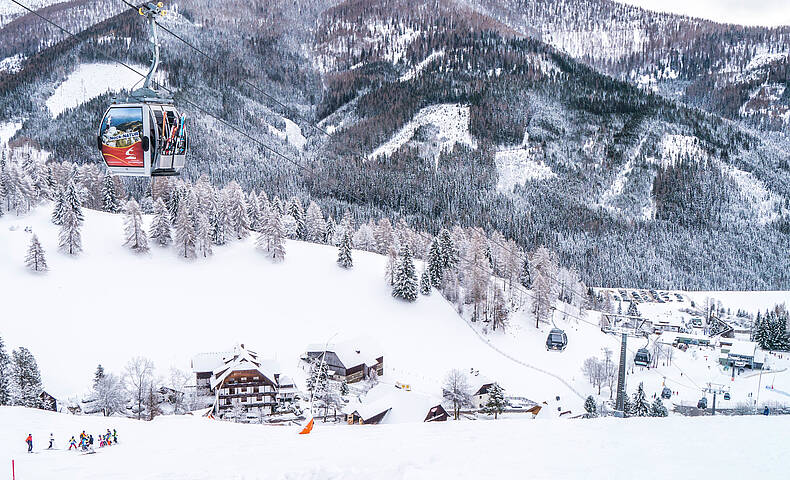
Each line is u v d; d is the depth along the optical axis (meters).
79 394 75.38
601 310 167.88
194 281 115.94
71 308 98.81
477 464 13.58
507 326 118.38
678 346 135.00
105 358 87.38
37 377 69.50
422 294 125.56
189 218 122.81
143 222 134.75
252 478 13.35
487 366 102.50
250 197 152.00
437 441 17.66
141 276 113.69
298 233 156.62
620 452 14.94
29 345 86.25
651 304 196.38
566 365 106.12
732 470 12.70
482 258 133.50
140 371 76.88
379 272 132.25
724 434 17.72
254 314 109.06
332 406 76.38
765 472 12.45
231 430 25.66
